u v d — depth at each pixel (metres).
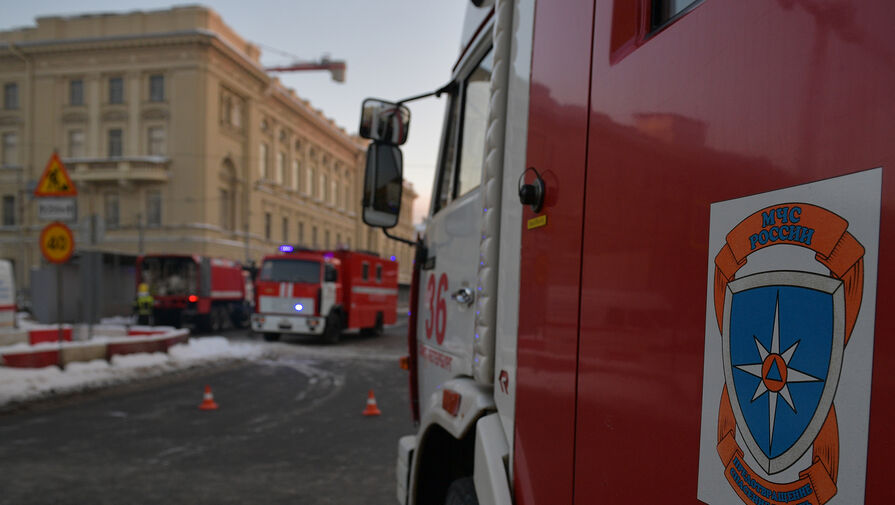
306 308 16.91
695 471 0.95
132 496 4.38
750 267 0.86
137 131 37.25
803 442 0.76
